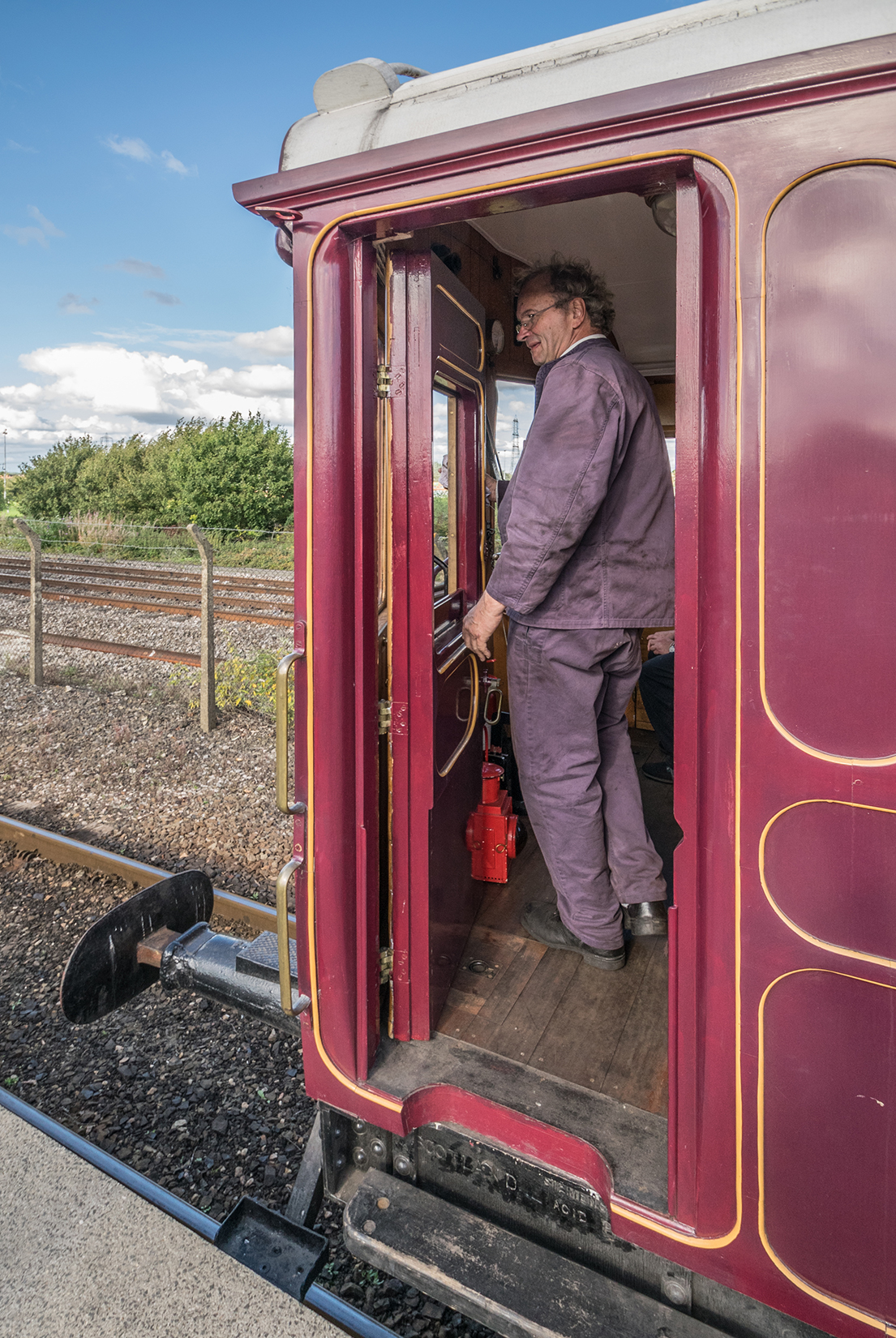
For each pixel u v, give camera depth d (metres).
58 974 3.41
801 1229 1.30
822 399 1.17
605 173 1.29
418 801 1.84
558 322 1.91
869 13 1.15
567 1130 1.59
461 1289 1.55
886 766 1.17
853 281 1.14
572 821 2.01
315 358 1.62
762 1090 1.31
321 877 1.76
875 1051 1.21
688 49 1.25
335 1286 2.05
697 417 1.29
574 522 1.65
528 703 1.96
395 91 1.52
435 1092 1.73
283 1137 2.55
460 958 2.23
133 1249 1.92
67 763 5.98
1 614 10.59
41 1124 2.35
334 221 1.55
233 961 2.34
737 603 1.25
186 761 5.96
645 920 2.13
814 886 1.23
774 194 1.18
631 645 1.96
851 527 1.17
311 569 1.69
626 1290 1.55
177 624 9.55
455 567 2.53
